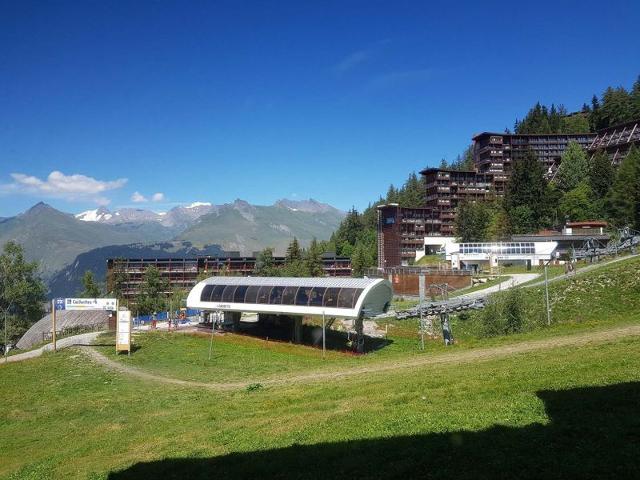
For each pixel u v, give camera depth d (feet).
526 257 403.75
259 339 223.10
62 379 163.73
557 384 72.33
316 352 191.62
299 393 101.45
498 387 76.84
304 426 70.59
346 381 111.55
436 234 648.38
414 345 203.21
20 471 76.38
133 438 84.89
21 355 238.48
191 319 310.86
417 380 95.30
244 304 236.43
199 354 198.18
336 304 202.39
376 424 64.80
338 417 72.59
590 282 230.48
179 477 57.47
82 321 341.62
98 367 179.42
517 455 46.78
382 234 634.84
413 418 65.00
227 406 98.48
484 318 194.18
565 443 48.14
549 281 251.80
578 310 210.79
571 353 101.50
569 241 421.59
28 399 140.67
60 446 90.63
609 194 494.59
